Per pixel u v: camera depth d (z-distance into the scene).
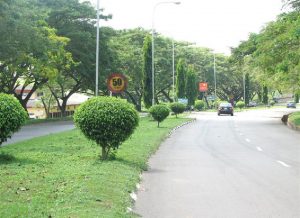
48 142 20.95
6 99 14.52
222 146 21.88
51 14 49.50
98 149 17.64
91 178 10.79
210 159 16.91
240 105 98.19
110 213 7.78
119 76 22.58
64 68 50.19
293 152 19.30
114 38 72.06
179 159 16.86
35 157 14.98
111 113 14.28
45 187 9.78
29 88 80.62
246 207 9.22
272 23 38.50
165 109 34.47
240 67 55.38
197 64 98.56
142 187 11.27
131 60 69.62
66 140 22.06
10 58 37.25
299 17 31.55
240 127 36.88
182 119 46.38
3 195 8.94
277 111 80.19
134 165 13.88
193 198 10.08
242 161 16.33
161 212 8.80
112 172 11.91
